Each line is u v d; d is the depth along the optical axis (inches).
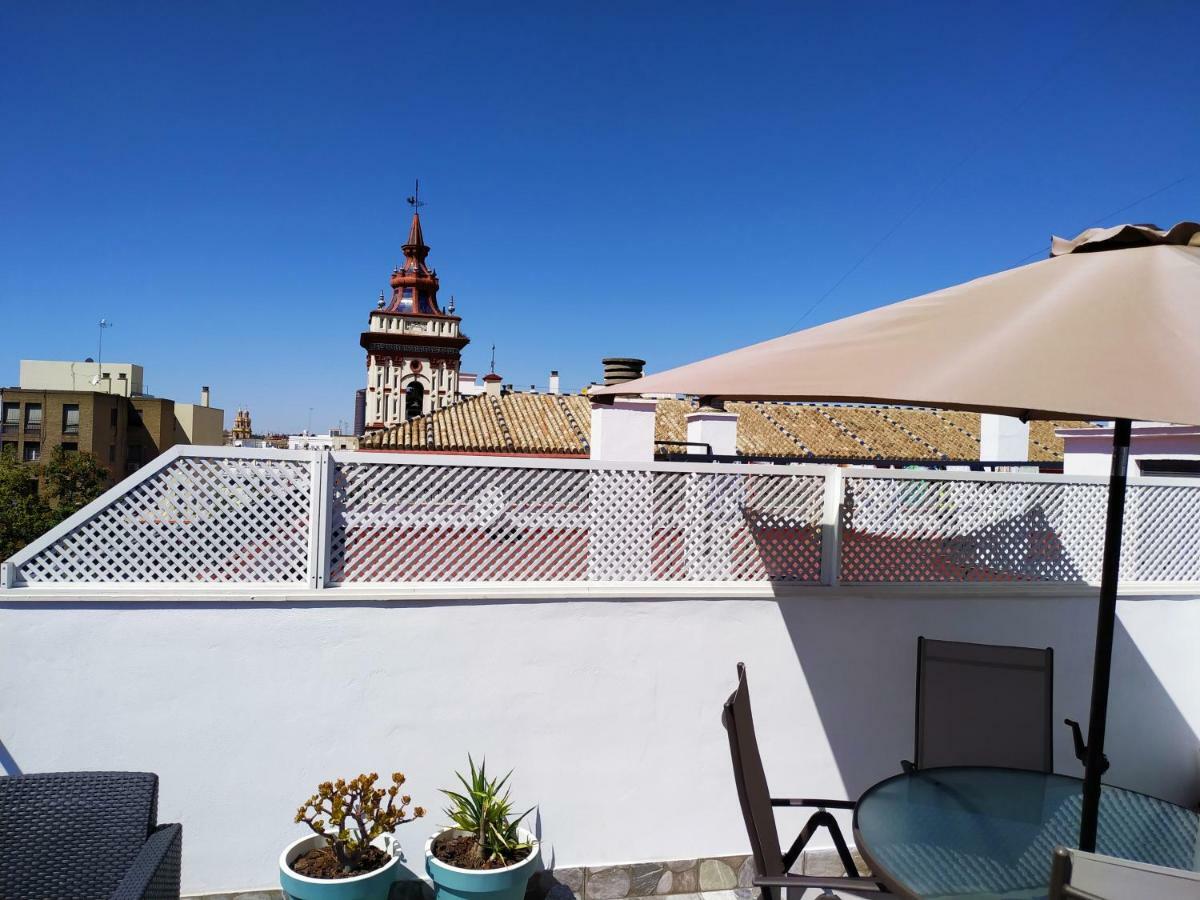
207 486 157.2
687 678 177.3
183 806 155.2
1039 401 82.1
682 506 179.8
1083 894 79.0
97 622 150.9
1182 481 203.8
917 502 189.2
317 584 159.8
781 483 183.9
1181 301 99.1
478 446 660.7
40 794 113.7
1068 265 119.6
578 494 174.9
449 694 166.1
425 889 165.0
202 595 153.9
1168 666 203.2
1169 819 131.5
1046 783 143.3
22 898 110.3
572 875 172.2
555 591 170.2
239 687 156.9
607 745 173.8
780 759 182.4
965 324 108.6
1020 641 194.1
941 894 105.1
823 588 182.4
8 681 147.9
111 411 2610.7
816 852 182.9
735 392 108.3
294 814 159.6
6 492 1756.9
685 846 177.8
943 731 170.7
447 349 1865.2
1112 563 121.0
